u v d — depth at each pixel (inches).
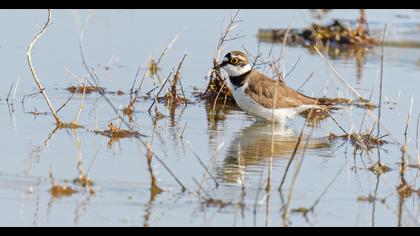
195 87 711.1
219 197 434.9
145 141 541.0
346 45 908.6
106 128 565.6
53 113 566.6
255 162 506.3
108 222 393.1
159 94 682.2
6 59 753.6
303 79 743.7
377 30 943.7
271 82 622.8
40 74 711.7
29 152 498.6
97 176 457.7
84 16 941.2
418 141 569.9
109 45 834.2
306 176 482.3
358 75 767.1
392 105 673.0
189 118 621.3
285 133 591.2
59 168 468.1
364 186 468.1
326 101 635.5
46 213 400.5
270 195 442.3
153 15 971.9
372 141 565.3
